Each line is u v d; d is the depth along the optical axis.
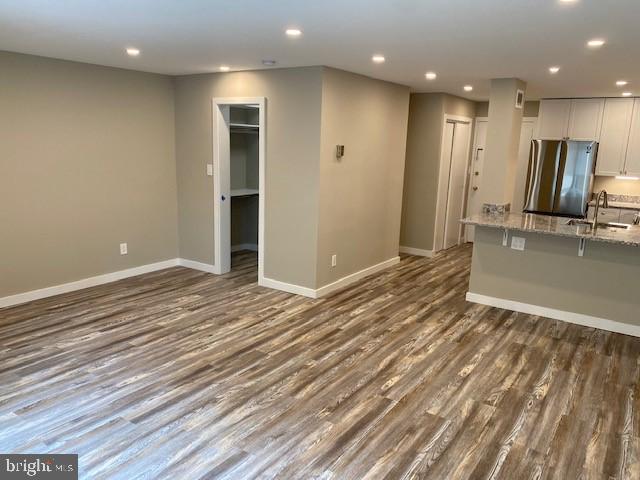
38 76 4.53
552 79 4.94
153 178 5.77
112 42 3.73
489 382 3.40
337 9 2.63
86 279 5.23
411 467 2.49
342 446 2.65
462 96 7.14
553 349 3.97
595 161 6.28
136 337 4.00
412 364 3.65
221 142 5.58
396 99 5.96
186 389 3.20
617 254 4.29
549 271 4.64
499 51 3.64
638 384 3.41
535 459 2.59
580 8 2.48
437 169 6.96
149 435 2.69
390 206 6.29
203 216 5.88
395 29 3.05
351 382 3.35
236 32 3.26
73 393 3.11
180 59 4.49
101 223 5.28
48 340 3.89
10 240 4.52
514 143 5.19
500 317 4.68
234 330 4.21
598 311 4.45
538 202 6.56
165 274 5.85
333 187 5.07
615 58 3.74
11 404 2.96
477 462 2.55
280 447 2.62
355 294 5.28
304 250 5.07
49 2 2.63
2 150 4.36
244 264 6.43
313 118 4.75
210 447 2.60
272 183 5.17
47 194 4.75
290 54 4.05
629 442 2.75
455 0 2.41
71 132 4.86
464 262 6.85
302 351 3.82
